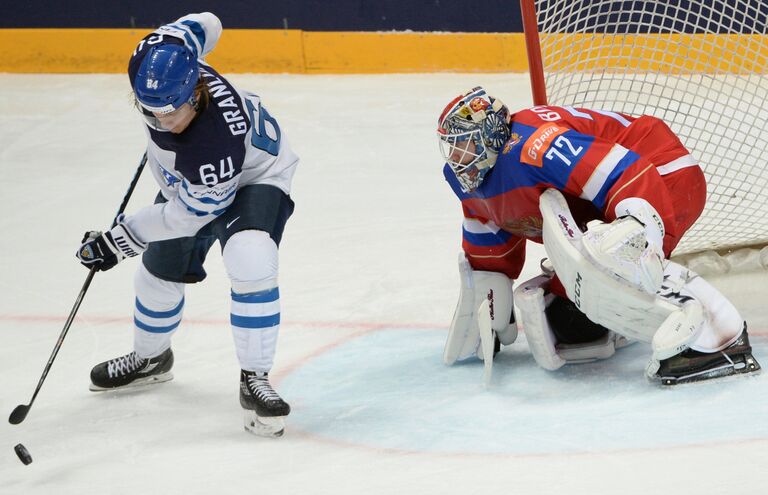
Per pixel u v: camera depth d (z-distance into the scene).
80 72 31.53
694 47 13.72
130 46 31.34
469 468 8.59
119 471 9.19
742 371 9.91
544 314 10.59
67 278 15.84
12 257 17.05
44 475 9.22
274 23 31.64
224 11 31.61
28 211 19.84
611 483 7.99
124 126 26.25
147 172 22.47
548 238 10.02
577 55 13.37
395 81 30.39
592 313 10.15
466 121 10.05
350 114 26.92
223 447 9.61
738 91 13.37
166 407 10.86
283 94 29.12
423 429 9.65
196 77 8.88
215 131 9.09
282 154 10.35
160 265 10.52
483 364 11.48
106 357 12.57
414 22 31.34
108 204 20.17
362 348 12.36
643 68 13.89
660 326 9.77
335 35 31.34
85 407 10.97
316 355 12.23
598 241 9.54
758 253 13.01
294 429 9.97
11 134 25.70
